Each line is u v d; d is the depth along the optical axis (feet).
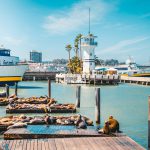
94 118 95.55
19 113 103.60
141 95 175.22
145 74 323.78
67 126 72.74
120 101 144.46
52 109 105.09
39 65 431.84
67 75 274.57
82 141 54.65
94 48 290.97
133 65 339.36
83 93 186.29
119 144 52.47
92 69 292.20
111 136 63.21
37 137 63.62
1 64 214.28
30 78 351.46
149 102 56.18
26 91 199.21
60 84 272.92
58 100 149.89
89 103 135.54
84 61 293.84
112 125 66.74
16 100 123.65
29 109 104.12
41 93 185.88
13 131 66.03
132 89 219.20
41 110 104.47
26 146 50.78
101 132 65.05
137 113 107.04
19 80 209.56
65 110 105.70
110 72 296.10
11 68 205.67
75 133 64.59
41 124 74.95
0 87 208.13
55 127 71.31
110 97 163.32
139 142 67.62
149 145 56.59
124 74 322.55
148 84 264.11
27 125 73.10
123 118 96.84
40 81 334.03
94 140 55.47
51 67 428.97
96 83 263.90
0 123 74.02
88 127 72.59
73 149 49.26
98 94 86.79
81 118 74.13
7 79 205.77
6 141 54.19
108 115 102.27
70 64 342.44
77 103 120.06
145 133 75.97
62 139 56.08
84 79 266.98
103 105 129.18
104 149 49.19
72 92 194.59
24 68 209.67
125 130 79.36
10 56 219.61
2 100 124.88
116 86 250.37
